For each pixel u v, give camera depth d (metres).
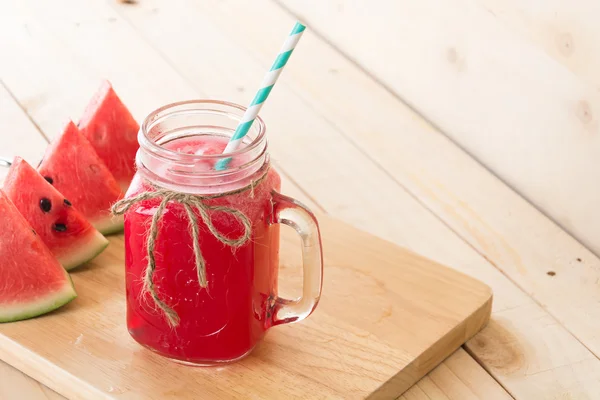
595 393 1.55
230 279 1.38
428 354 1.54
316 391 1.43
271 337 1.54
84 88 2.38
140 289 1.42
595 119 1.91
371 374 1.47
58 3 2.79
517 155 2.13
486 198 2.09
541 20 1.97
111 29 2.67
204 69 2.50
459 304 1.64
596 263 1.90
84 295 1.62
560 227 2.02
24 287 1.55
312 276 1.46
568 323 1.71
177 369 1.46
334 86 2.48
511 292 1.79
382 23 2.45
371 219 1.98
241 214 1.34
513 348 1.64
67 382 1.45
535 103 2.04
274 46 2.63
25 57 2.50
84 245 1.69
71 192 1.79
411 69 2.39
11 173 1.72
